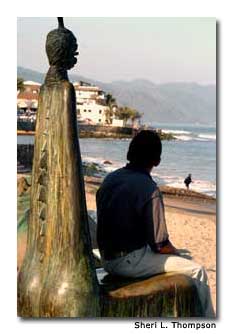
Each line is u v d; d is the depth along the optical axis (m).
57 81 4.29
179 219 8.96
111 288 4.44
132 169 4.52
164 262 4.48
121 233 4.46
